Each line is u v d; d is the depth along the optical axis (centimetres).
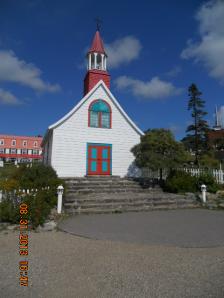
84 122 1922
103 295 398
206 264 531
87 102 1955
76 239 721
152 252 609
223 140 4144
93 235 759
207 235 763
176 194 1469
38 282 445
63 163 1825
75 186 1509
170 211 1199
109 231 806
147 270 498
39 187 1185
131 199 1276
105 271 492
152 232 796
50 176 1362
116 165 1958
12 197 916
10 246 652
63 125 1859
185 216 1070
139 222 945
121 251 616
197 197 1400
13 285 434
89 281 448
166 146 1608
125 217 1045
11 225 851
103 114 1988
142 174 2016
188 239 721
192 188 1524
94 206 1180
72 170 1842
